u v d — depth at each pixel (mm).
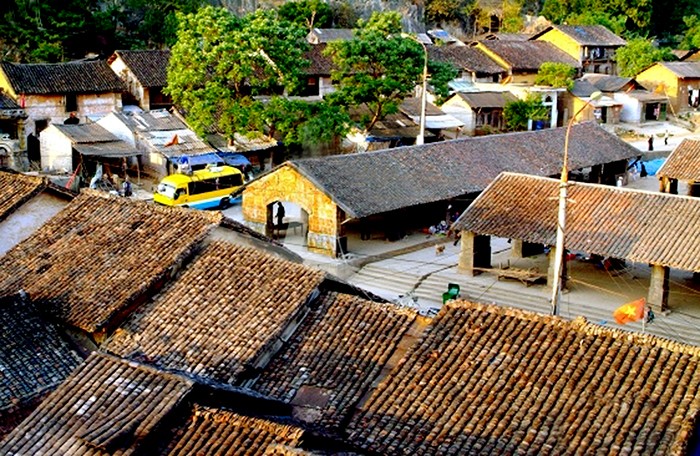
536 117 78875
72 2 77562
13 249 30016
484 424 18953
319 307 25047
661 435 17609
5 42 74812
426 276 42844
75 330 26156
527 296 39781
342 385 22156
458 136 76562
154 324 25234
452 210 52062
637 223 38531
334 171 46031
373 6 109375
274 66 62312
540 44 98312
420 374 20656
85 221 30562
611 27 112812
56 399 20016
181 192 53031
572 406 18906
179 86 61344
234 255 27234
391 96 70000
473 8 120938
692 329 35969
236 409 19875
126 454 18031
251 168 61812
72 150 58812
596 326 20781
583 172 66750
